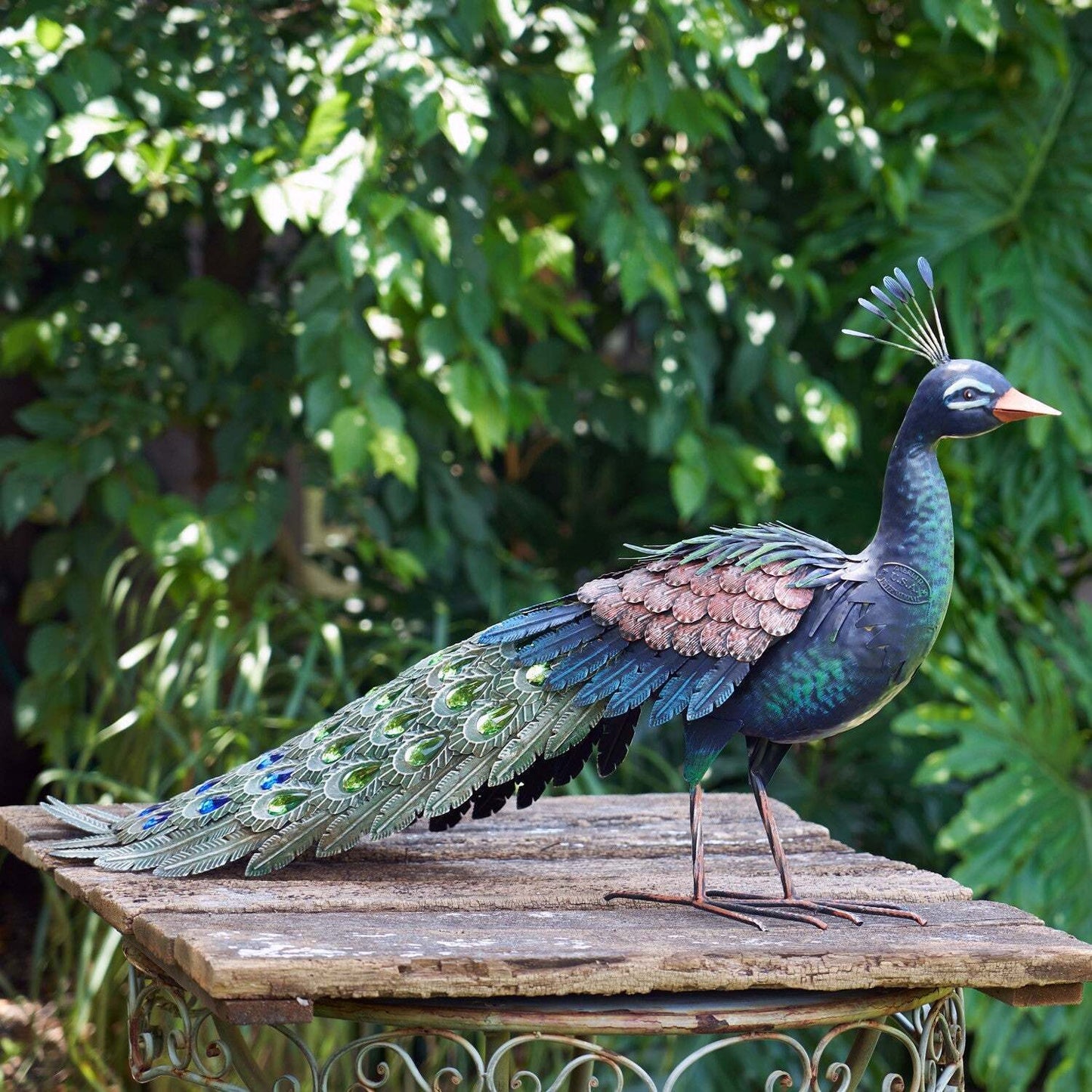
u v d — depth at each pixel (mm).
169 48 5777
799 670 3324
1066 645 7293
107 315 6711
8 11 6031
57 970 6332
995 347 7000
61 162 6750
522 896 3500
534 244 6129
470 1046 3129
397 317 6402
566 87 6051
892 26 7355
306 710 6625
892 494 3373
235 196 5348
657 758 6832
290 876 3637
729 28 5727
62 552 7020
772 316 6703
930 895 3664
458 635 7496
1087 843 6586
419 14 5520
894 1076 3420
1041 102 7074
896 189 6492
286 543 7562
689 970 2988
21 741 8336
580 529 8016
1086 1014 6527
